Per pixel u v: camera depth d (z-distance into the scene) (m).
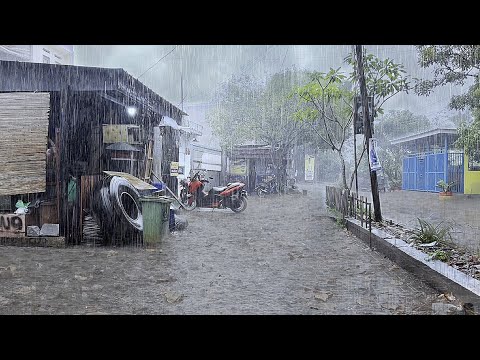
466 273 5.62
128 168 11.23
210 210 16.23
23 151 8.59
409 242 7.91
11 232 8.73
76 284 5.80
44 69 8.65
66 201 8.77
